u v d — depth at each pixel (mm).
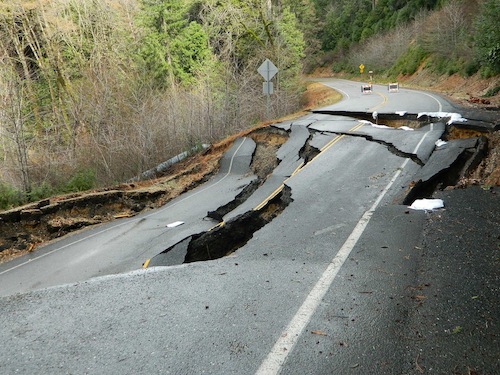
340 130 13406
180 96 21453
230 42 25750
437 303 3707
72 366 2982
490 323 3346
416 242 5156
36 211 9906
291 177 9555
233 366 2938
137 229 9422
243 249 5523
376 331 3332
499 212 5836
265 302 3871
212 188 11930
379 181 8430
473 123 11250
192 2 28719
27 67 21625
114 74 21562
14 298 4191
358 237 5543
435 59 31031
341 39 55219
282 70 28094
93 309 3846
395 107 16297
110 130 16641
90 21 24141
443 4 34844
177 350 3139
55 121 20688
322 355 3041
